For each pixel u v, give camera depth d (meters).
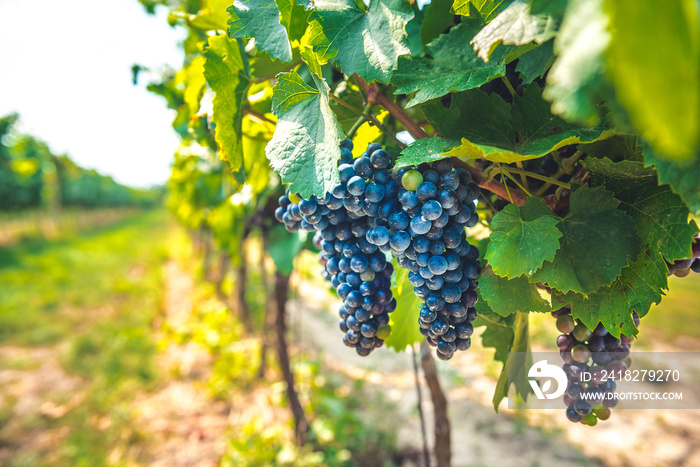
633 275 0.33
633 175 0.32
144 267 5.86
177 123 0.73
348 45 0.35
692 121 0.15
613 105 0.21
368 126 0.47
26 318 3.35
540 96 0.34
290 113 0.36
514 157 0.30
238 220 1.08
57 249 7.16
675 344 2.79
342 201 0.37
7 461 1.71
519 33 0.27
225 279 3.64
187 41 0.64
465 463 1.66
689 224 0.31
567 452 1.76
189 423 1.89
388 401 2.12
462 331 0.38
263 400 2.01
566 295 0.35
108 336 2.93
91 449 1.72
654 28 0.15
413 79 0.35
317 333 3.03
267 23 0.38
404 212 0.36
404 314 0.50
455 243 0.35
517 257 0.33
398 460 1.64
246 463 1.50
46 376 2.43
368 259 0.40
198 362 2.51
